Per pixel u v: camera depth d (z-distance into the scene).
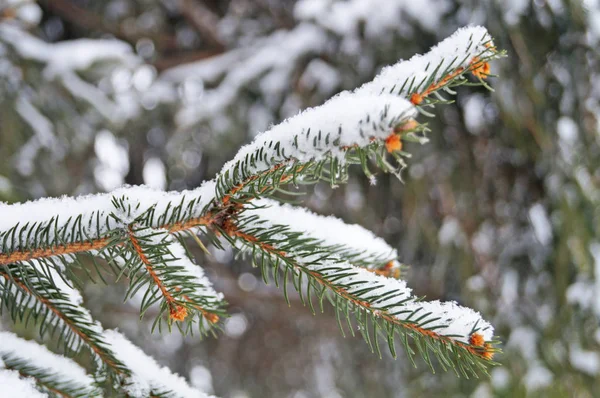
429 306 0.71
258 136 0.69
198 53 2.43
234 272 2.66
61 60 1.83
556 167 1.79
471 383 1.83
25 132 1.80
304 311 2.54
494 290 1.93
